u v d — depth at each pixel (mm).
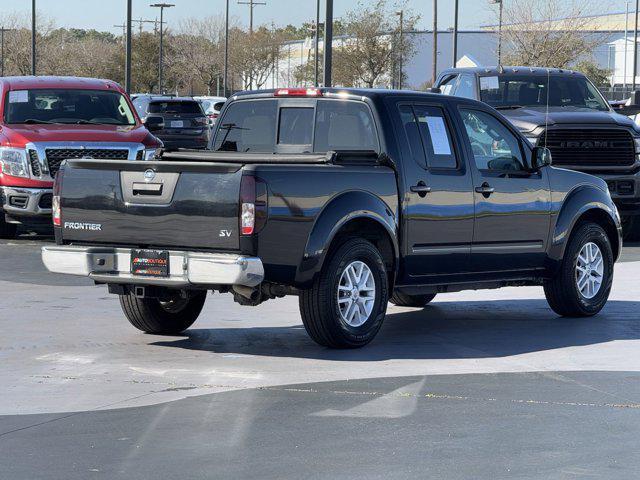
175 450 8141
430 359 11531
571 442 8367
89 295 15828
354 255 11781
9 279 17406
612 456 8008
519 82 23750
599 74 93375
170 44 144875
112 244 11711
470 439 8430
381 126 12250
